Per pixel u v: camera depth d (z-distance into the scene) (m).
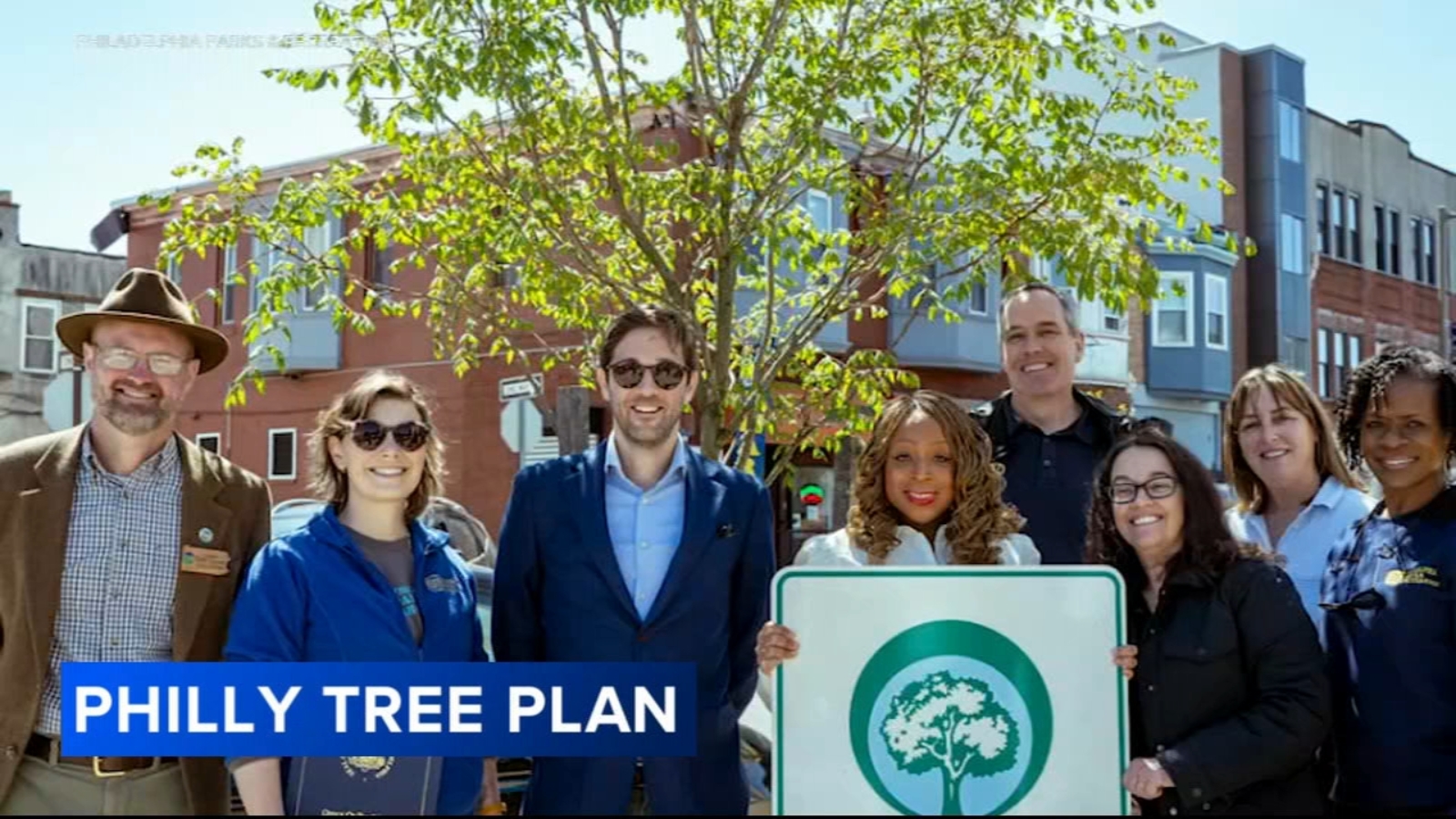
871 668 3.29
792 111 9.39
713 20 9.53
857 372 9.90
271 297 9.29
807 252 9.80
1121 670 3.29
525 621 3.94
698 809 3.79
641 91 9.61
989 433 5.03
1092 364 26.28
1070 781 3.27
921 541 3.95
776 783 3.26
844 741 3.27
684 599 3.85
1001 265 9.76
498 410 20.19
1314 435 4.54
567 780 3.78
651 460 4.00
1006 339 5.00
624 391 3.97
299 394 23.39
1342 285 33.06
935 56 9.48
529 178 9.15
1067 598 3.31
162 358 4.13
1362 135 34.34
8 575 3.93
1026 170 9.16
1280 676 3.43
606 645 3.80
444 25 8.62
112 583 3.98
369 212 9.53
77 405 26.05
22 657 3.89
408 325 21.70
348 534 3.68
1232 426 4.71
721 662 3.90
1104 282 9.13
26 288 33.09
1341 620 3.72
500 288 11.14
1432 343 36.53
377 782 3.57
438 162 9.31
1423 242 36.47
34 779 3.90
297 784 3.54
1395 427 3.74
